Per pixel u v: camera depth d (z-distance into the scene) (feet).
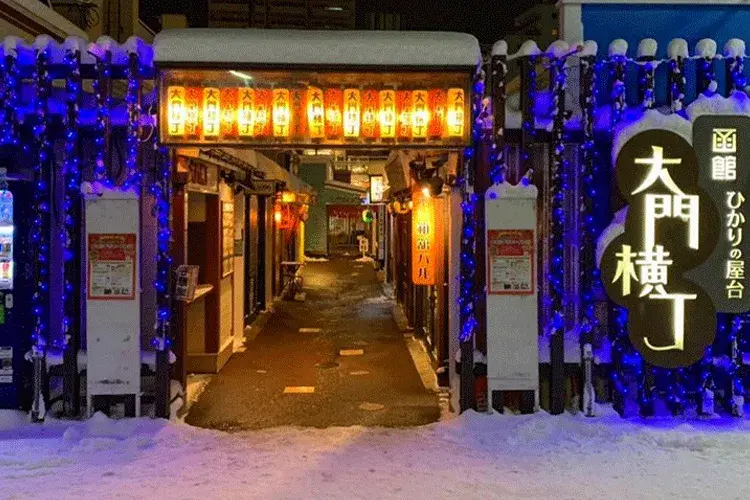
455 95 23.47
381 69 22.80
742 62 25.20
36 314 24.36
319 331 45.73
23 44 24.13
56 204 25.90
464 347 25.00
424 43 22.89
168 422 24.11
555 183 24.85
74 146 24.18
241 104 23.32
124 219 24.02
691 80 27.55
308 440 22.91
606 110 25.54
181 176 25.77
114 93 35.81
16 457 21.21
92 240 23.95
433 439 22.97
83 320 25.91
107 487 18.98
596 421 24.38
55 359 24.80
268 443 22.59
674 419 24.85
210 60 22.53
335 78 23.41
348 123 23.52
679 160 24.30
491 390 24.54
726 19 27.63
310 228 130.93
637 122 24.30
